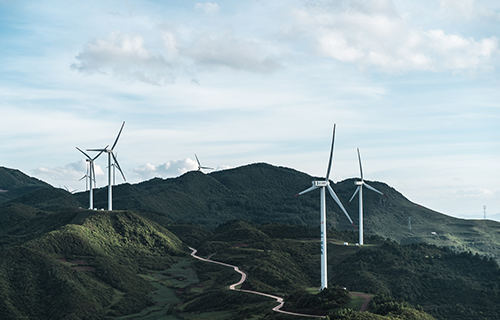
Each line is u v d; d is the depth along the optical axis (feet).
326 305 641.40
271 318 636.48
